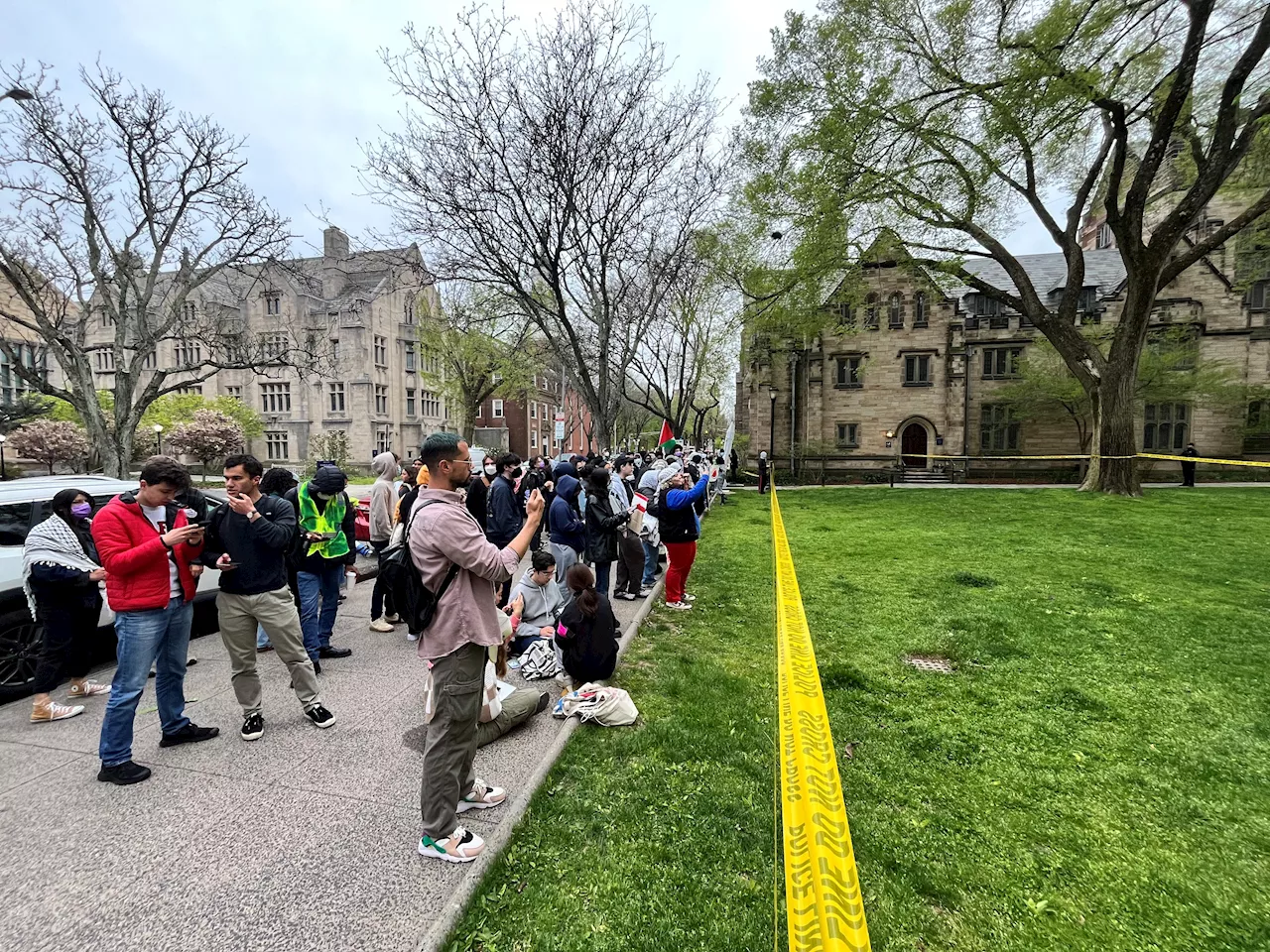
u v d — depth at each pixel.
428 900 2.42
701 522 14.03
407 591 2.54
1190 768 3.47
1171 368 24.81
